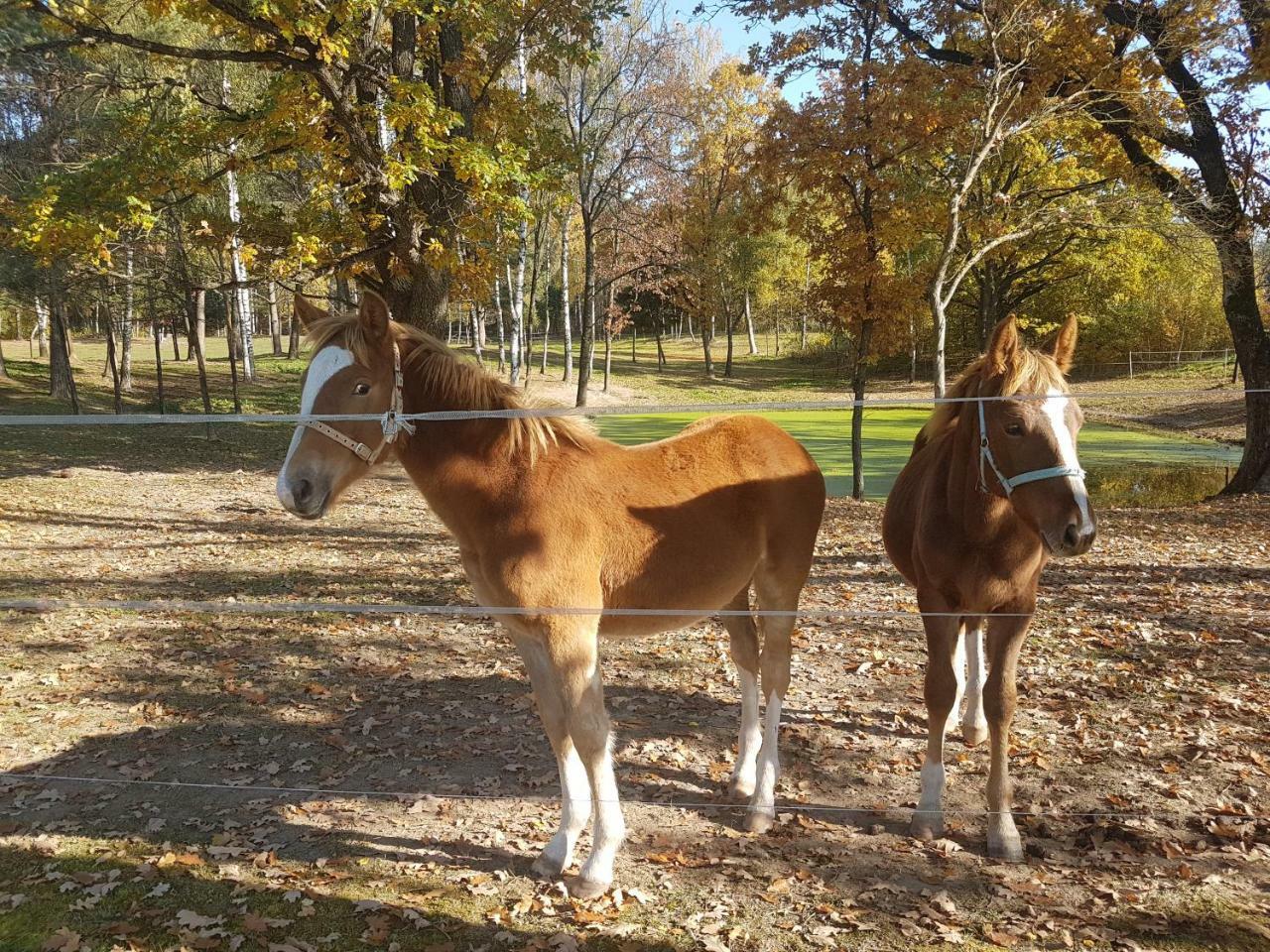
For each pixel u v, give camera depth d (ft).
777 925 10.17
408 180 32.96
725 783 14.08
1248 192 42.42
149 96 39.14
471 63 42.32
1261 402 44.80
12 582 26.53
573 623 10.46
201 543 33.12
